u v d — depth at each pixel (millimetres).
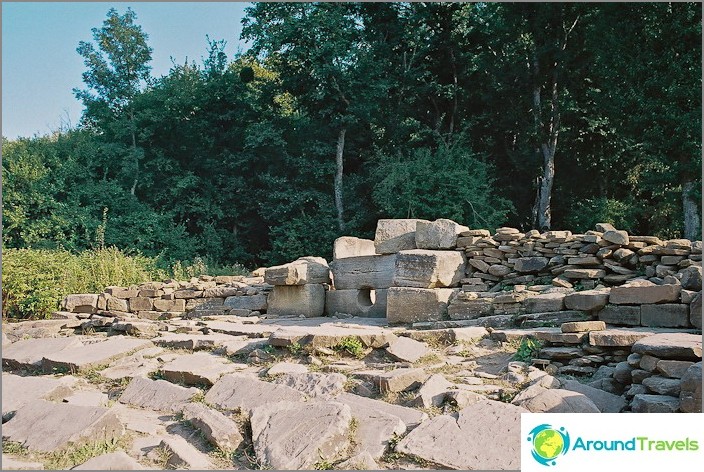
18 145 26156
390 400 6180
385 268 11047
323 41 24438
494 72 24469
